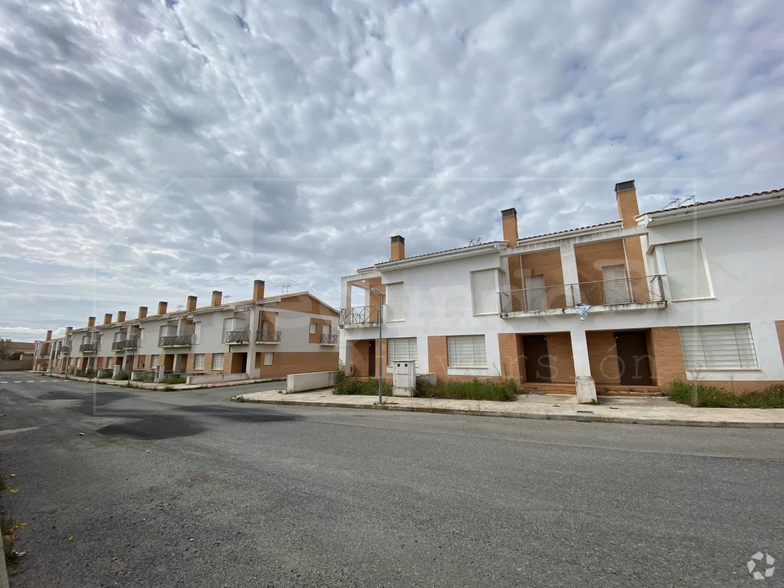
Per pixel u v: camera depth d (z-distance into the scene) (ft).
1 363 171.63
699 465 14.34
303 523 9.86
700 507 10.36
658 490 11.74
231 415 30.66
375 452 17.17
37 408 38.17
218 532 9.48
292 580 7.27
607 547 8.27
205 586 7.14
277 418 28.53
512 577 7.17
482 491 11.94
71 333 125.49
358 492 12.07
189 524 10.00
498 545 8.45
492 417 27.35
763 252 29.73
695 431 20.99
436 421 25.80
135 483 13.57
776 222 29.55
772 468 13.78
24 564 8.13
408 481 13.06
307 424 25.34
